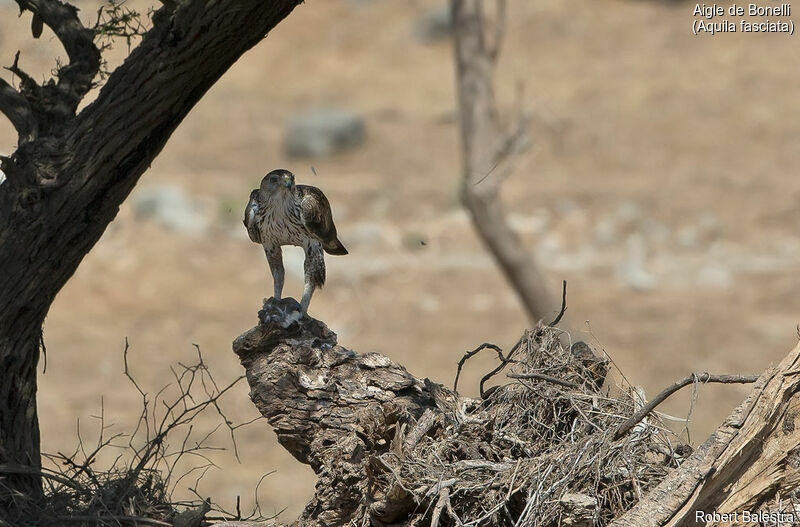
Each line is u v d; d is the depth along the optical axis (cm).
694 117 9206
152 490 1669
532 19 11025
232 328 5869
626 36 10756
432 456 1411
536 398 1495
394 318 6009
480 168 4038
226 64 1545
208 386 4909
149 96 1530
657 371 5250
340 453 1514
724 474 1293
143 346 5581
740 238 7188
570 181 8075
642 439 1398
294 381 1603
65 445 4097
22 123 1594
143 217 7219
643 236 7212
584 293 6225
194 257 6694
